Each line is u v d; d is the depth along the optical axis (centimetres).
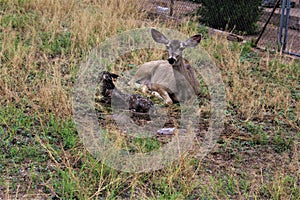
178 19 1233
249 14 1230
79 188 479
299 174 550
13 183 497
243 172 555
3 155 546
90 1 1282
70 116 642
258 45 1120
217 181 529
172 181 514
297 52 1098
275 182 519
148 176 521
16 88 732
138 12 1255
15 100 689
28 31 1001
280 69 920
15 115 642
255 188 519
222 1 1245
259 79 873
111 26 1046
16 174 514
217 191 505
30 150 557
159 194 493
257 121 704
